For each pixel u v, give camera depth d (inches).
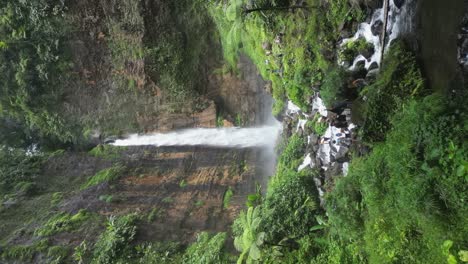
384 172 204.2
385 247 207.0
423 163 168.6
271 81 505.7
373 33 260.5
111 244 406.9
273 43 410.9
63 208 492.4
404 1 222.5
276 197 356.5
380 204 207.0
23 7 553.3
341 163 310.3
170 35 581.0
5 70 588.4
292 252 313.0
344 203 247.1
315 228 306.7
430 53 201.3
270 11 370.3
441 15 187.5
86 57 600.7
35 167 602.5
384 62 234.8
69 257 404.2
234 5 385.7
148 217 459.2
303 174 366.9
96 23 571.2
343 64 289.3
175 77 607.8
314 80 337.1
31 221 471.2
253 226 330.3
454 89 178.2
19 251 411.8
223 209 478.6
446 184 157.2
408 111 185.8
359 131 252.1
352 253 258.7
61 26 570.6
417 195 167.6
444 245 164.2
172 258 396.2
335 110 297.9
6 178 561.0
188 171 594.9
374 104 229.8
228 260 371.9
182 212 475.5
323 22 309.1
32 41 578.9
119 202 501.0
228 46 559.8
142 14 558.6
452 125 157.3
